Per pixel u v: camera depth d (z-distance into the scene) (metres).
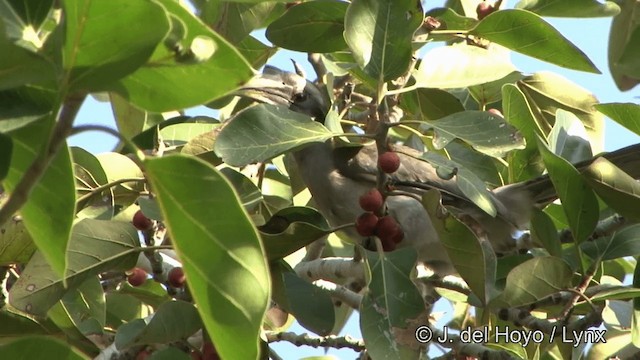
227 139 6.55
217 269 3.97
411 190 9.73
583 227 7.30
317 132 6.79
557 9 8.55
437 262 9.55
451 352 7.87
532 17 7.86
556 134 8.77
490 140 6.70
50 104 3.88
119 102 8.33
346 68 8.64
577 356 8.35
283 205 9.68
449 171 6.78
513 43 8.14
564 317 7.38
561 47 8.00
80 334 7.19
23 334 7.14
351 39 6.90
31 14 3.99
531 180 9.13
